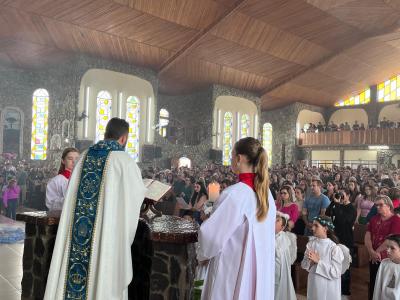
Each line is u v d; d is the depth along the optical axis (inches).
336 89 994.7
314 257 145.6
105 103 668.7
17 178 497.0
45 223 114.2
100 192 97.7
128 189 97.6
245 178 86.8
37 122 704.4
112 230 96.0
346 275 205.5
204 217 195.5
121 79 684.7
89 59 641.6
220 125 856.3
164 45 635.5
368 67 896.9
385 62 893.2
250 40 657.6
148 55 664.4
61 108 666.2
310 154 1053.8
